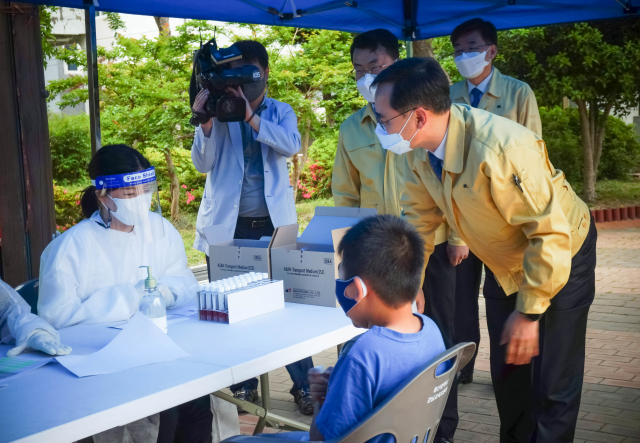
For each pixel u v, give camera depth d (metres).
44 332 1.99
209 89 3.25
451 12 5.14
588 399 3.52
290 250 2.49
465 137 2.11
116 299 2.28
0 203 4.39
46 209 4.52
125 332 1.94
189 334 2.10
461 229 2.35
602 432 3.11
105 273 2.39
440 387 1.51
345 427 1.38
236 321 2.24
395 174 3.27
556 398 2.39
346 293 1.52
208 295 2.27
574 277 2.33
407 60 2.09
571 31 10.70
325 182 10.36
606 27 11.12
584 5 4.79
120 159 2.23
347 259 1.54
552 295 2.07
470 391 3.75
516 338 2.11
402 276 1.50
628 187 13.01
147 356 1.85
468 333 3.71
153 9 4.27
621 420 3.23
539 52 11.23
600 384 3.73
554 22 5.24
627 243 8.91
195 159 3.55
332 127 9.88
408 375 1.44
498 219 2.17
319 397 1.50
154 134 8.44
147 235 2.38
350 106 9.48
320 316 2.27
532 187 2.02
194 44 8.49
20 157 4.41
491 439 3.12
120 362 1.82
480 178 2.07
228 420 2.70
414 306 2.32
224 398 2.47
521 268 2.37
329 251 2.53
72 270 2.31
